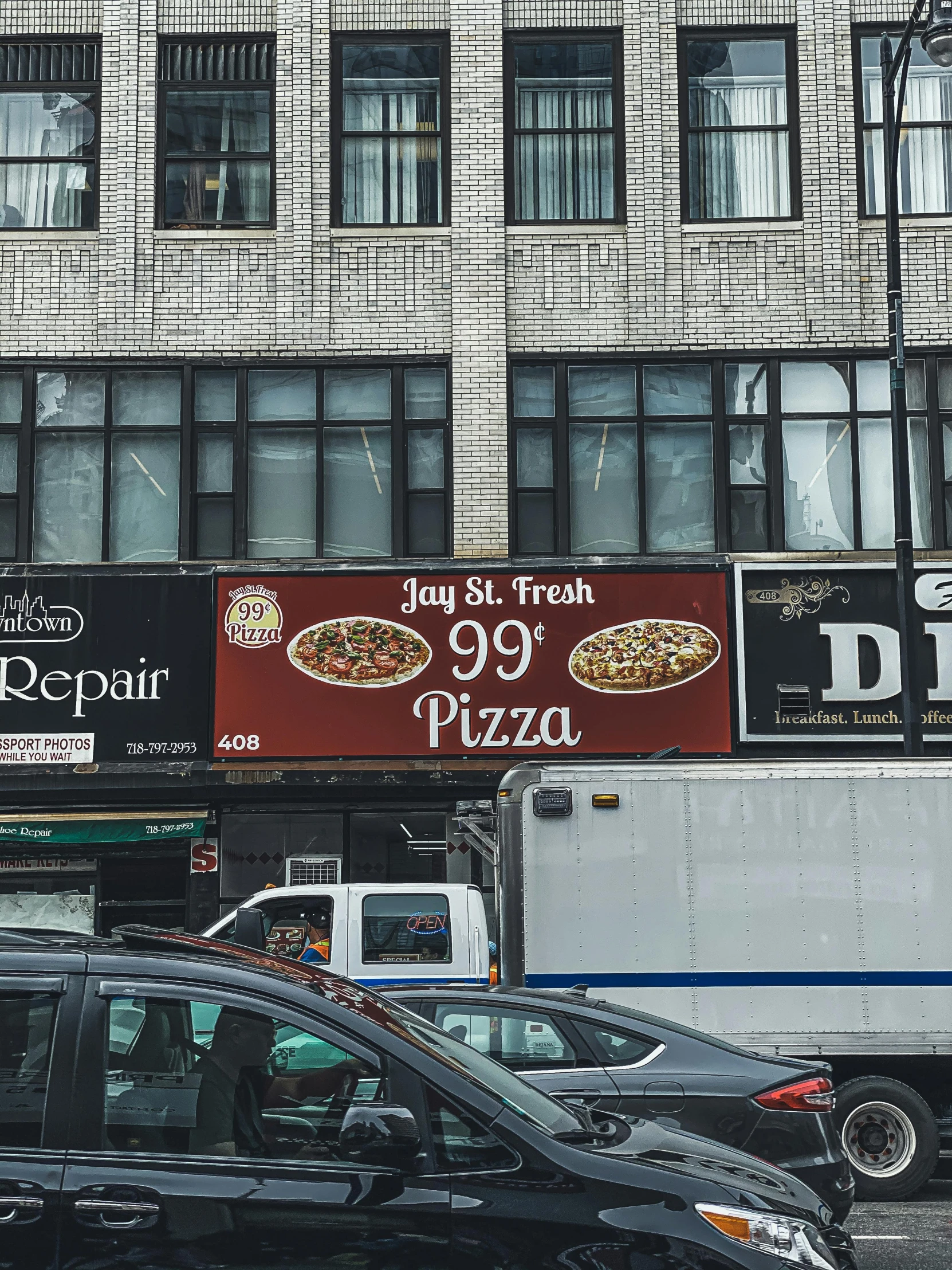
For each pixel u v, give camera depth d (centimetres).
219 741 1748
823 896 1089
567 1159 443
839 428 1859
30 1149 427
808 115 1894
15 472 1855
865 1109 1050
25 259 1881
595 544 1852
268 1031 451
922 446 1853
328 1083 447
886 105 1536
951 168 1888
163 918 1773
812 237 1877
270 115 1917
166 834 1719
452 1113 444
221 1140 436
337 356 1875
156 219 1894
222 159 1909
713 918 1092
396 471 1859
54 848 1767
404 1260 422
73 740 1750
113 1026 447
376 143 1912
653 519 1853
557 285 1889
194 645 1772
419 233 1891
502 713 1759
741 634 1772
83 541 1844
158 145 1908
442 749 1753
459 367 1867
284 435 1869
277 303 1881
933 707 1762
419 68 1923
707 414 1869
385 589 1781
